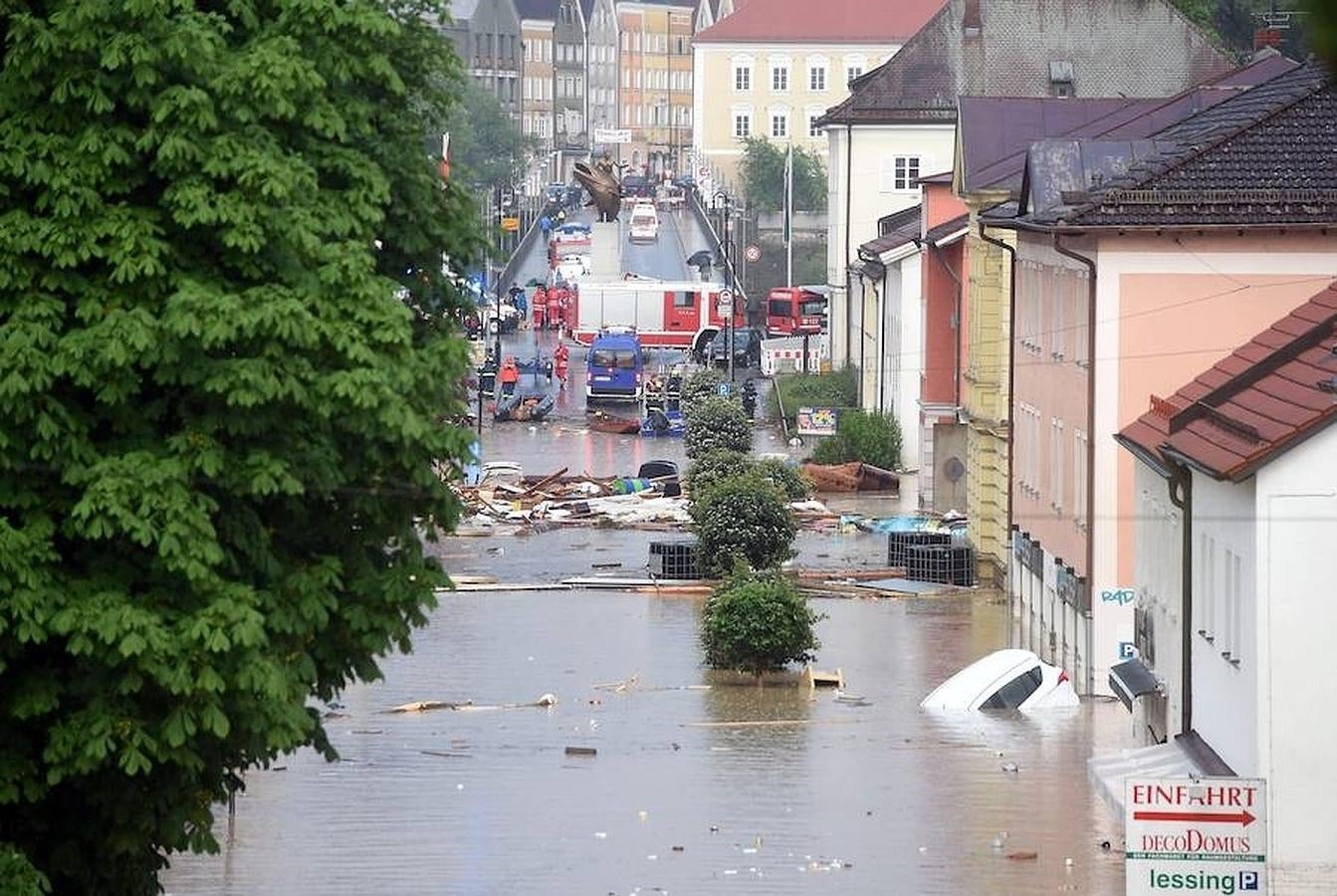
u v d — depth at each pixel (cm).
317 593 5531
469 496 17712
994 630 12925
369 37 5688
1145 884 5950
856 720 10375
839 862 7756
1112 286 10619
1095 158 12138
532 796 8762
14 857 5166
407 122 5981
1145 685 8962
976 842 8038
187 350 5203
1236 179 10550
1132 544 10838
